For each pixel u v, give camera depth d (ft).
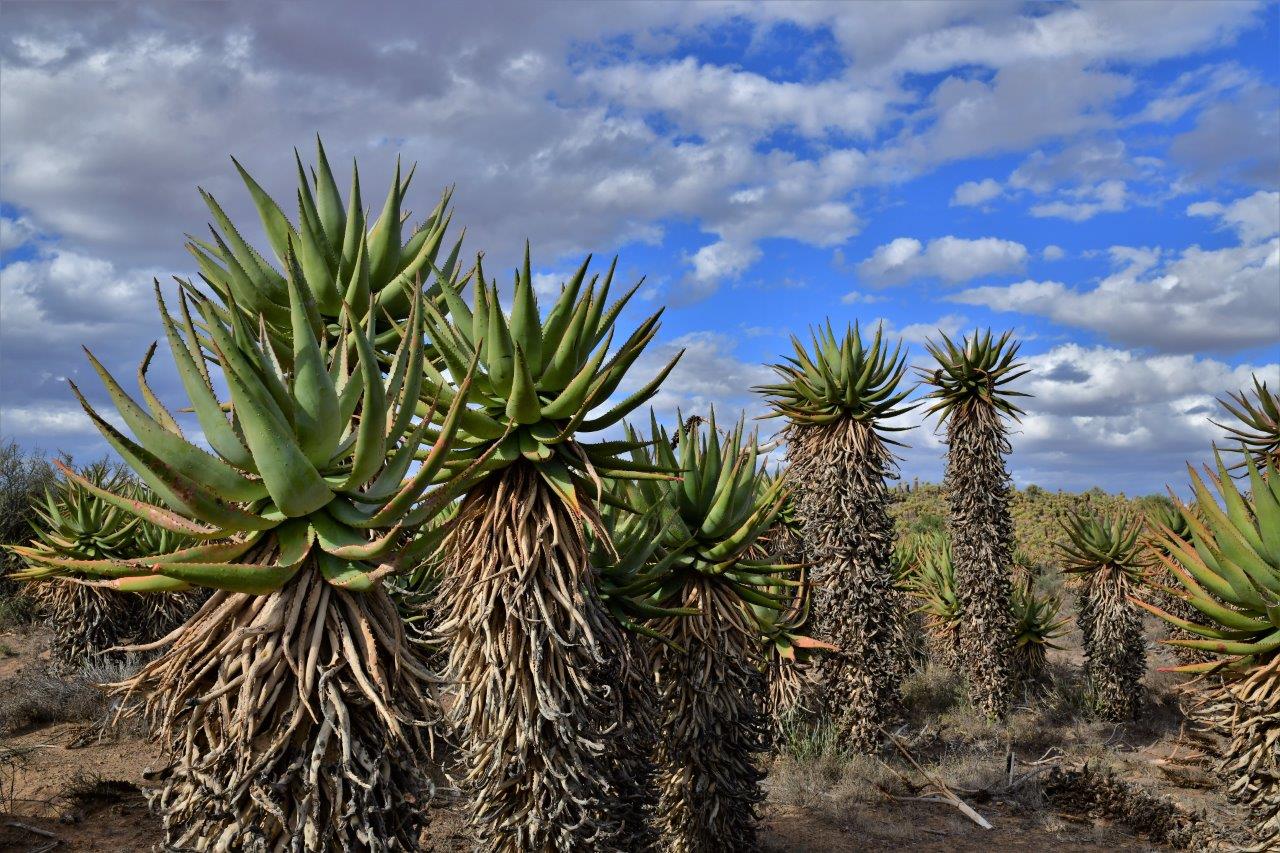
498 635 16.56
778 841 29.73
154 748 35.32
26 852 25.08
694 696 22.86
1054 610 53.83
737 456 24.49
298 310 11.59
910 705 51.70
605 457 17.80
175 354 11.30
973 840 31.09
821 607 41.34
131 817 28.17
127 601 44.83
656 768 22.52
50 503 43.93
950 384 50.37
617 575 20.30
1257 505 19.58
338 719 10.73
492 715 16.56
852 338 42.91
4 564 64.75
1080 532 50.70
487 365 17.25
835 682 40.68
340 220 22.76
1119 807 33.40
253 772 10.41
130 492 44.62
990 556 48.57
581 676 16.43
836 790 36.11
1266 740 18.39
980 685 48.21
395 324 16.94
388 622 11.98
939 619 57.26
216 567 10.55
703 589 23.44
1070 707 50.65
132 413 10.66
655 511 21.45
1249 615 19.40
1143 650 48.60
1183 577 20.62
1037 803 35.01
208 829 10.87
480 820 16.69
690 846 23.36
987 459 49.21
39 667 47.75
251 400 10.66
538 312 17.10
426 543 12.05
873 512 41.75
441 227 22.74
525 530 16.66
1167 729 46.47
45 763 33.63
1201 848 28.09
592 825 16.60
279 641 11.10
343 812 10.63
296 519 11.79
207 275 21.06
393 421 12.46
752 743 24.32
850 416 42.73
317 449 11.89
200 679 11.19
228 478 11.22
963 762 39.91
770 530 43.62
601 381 16.22
